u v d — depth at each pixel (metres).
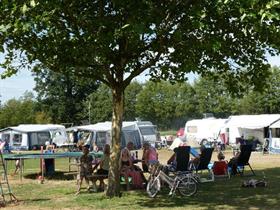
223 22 11.39
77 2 10.93
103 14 11.16
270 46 12.78
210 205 12.09
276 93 65.81
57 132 48.09
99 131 37.41
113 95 13.38
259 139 44.03
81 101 83.56
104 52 11.70
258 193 14.08
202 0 10.25
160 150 43.56
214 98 74.81
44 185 17.44
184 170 14.41
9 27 9.66
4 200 13.06
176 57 12.69
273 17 8.12
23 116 79.38
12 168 25.73
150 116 79.94
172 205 12.16
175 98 79.06
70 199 13.48
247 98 67.31
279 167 23.05
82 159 15.06
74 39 11.73
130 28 9.96
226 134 46.53
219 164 18.42
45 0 9.52
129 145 15.76
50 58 12.79
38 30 11.19
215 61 13.57
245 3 8.73
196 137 49.53
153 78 14.83
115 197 13.43
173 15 11.23
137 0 10.25
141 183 15.48
